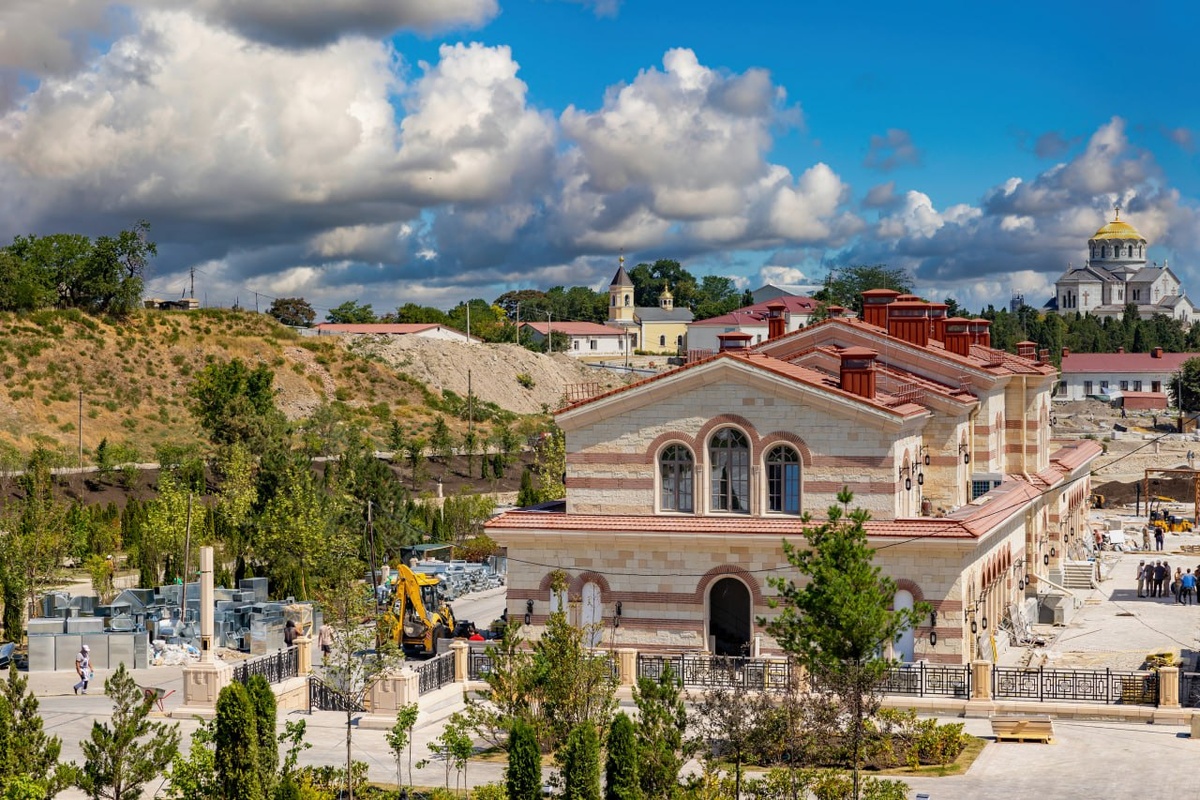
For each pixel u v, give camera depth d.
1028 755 38.03
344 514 74.94
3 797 28.39
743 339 51.34
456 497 90.88
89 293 139.38
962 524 46.16
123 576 72.19
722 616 48.78
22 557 59.88
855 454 47.44
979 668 43.25
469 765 38.28
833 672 31.78
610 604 49.00
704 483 48.91
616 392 49.34
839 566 32.47
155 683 50.16
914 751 37.47
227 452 85.94
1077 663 50.69
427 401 147.12
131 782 30.73
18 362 124.25
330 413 112.00
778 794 32.25
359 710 42.59
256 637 56.12
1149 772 36.00
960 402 53.91
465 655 47.53
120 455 100.25
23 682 30.77
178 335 141.12
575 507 50.22
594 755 29.81
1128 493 118.81
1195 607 64.44
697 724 34.50
